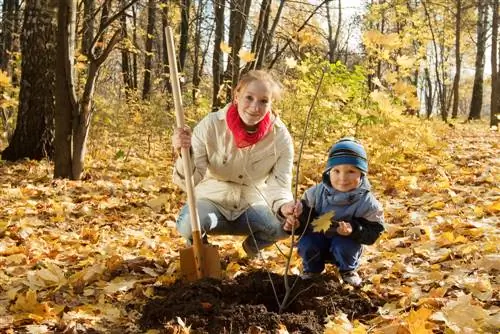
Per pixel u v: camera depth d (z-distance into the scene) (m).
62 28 7.31
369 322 2.96
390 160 8.41
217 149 3.79
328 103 9.54
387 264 3.87
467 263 3.74
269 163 3.82
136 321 3.08
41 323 3.04
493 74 21.16
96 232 5.02
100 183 7.29
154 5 12.33
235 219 3.99
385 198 6.41
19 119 9.14
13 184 7.17
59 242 4.75
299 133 10.15
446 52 32.75
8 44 15.24
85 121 7.56
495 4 21.77
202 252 3.57
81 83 10.74
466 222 4.70
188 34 20.39
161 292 3.48
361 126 9.35
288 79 10.65
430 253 4.08
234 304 3.06
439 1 25.45
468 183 6.73
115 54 22.84
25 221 5.26
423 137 9.21
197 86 17.34
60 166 7.52
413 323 2.66
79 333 2.93
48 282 3.66
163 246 4.66
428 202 5.87
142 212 6.06
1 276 3.76
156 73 21.25
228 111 3.68
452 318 2.79
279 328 2.85
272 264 4.07
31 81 9.05
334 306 3.09
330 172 3.42
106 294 3.45
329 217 3.03
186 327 2.85
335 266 3.82
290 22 11.30
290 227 3.47
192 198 3.57
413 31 24.91
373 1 25.84
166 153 10.72
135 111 11.88
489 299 3.08
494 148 10.20
